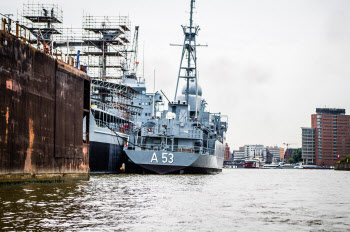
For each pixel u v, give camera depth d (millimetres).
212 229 17234
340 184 52500
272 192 36312
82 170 45250
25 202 23219
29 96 35188
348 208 24375
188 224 18188
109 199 26125
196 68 88812
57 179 39250
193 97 93812
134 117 95062
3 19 33156
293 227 17906
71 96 42906
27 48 35031
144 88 99438
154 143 70438
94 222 18031
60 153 40156
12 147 32500
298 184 51938
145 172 67312
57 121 39812
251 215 21062
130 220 18750
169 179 52000
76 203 23594
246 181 58219
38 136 36375
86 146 46469
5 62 32062
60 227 16812
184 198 28250
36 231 16031
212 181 52781
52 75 39156
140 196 28641
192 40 89438
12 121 32656
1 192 27859
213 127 95438
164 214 20672
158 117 71562
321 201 28469
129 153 66562
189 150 68500
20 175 33438
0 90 31359
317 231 17094
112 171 71375
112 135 70938
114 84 82312
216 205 24891
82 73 45688
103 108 77750
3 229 16188
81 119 45281
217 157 89000
